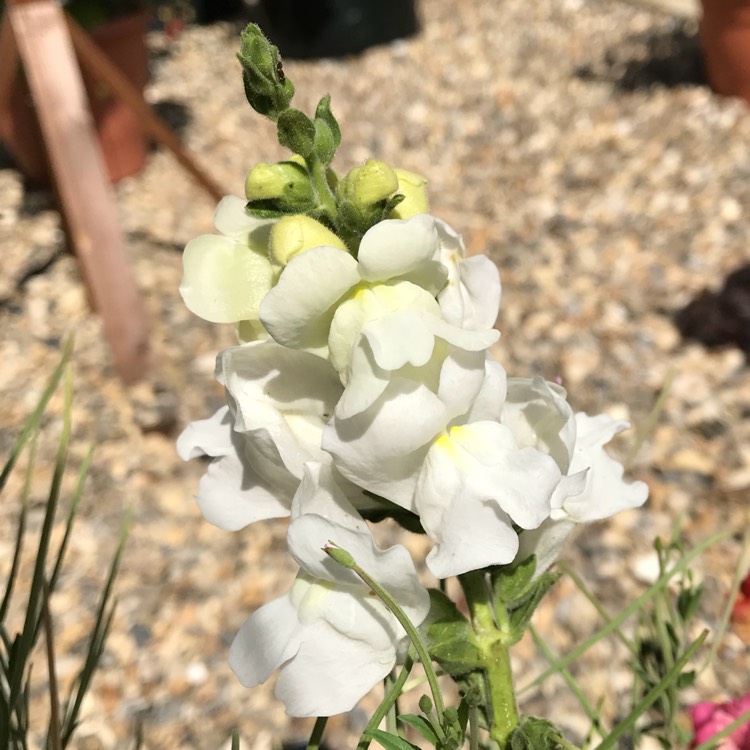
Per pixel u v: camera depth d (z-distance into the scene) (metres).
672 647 0.20
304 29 0.89
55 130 0.46
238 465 0.14
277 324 0.12
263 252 0.14
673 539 0.21
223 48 0.93
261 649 0.13
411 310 0.12
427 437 0.12
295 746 0.33
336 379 0.13
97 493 0.43
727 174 0.63
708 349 0.50
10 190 0.63
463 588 0.14
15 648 0.15
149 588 0.39
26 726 0.16
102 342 0.52
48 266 0.57
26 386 0.49
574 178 0.66
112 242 0.47
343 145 0.74
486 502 0.12
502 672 0.14
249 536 0.41
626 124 0.71
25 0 0.45
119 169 0.64
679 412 0.46
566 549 0.40
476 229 0.62
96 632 0.16
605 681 0.34
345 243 0.13
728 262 0.55
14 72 0.50
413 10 0.94
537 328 0.53
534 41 0.90
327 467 0.13
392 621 0.13
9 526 0.41
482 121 0.76
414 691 0.30
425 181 0.14
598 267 0.57
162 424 0.46
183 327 0.53
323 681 0.13
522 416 0.14
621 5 0.93
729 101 0.70
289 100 0.13
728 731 0.16
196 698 0.35
